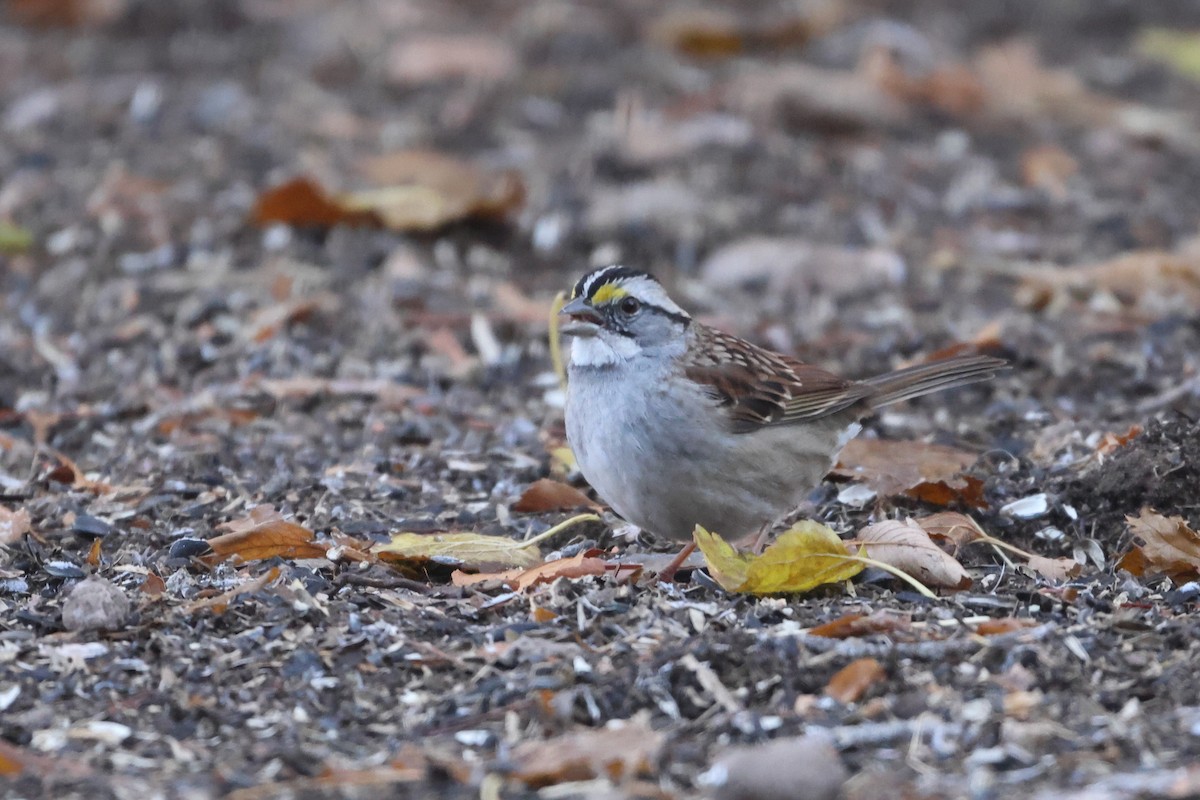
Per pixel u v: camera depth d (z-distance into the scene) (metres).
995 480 10.65
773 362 9.84
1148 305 14.45
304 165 17.42
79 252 15.47
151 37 21.78
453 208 15.75
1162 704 7.43
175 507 10.45
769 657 7.75
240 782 6.86
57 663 7.91
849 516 10.40
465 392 12.88
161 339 13.78
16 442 11.67
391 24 21.73
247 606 8.48
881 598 8.77
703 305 14.73
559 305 13.13
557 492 10.45
